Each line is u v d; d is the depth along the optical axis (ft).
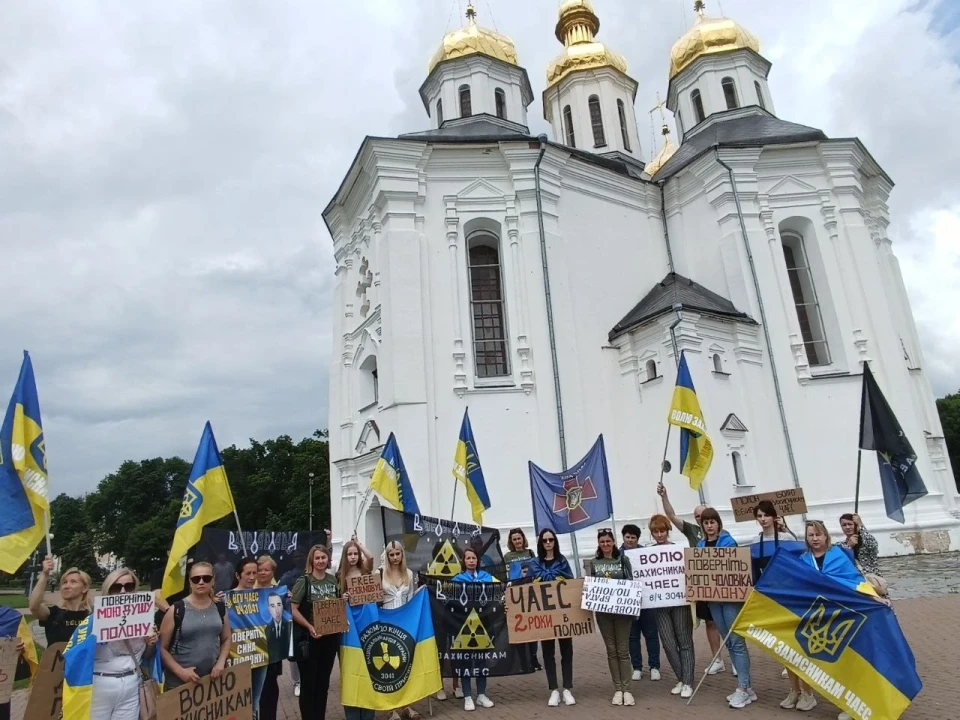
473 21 101.24
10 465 23.13
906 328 86.89
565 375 70.69
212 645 21.48
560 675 33.27
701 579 27.63
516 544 33.35
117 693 19.49
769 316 77.77
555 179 77.97
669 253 88.02
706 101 103.45
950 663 29.35
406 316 68.74
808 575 24.86
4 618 25.67
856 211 82.48
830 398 75.72
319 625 25.70
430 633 28.12
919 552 69.51
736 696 25.94
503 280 74.38
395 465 40.78
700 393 69.05
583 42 111.96
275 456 222.28
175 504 215.10
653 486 70.59
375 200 73.61
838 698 23.15
